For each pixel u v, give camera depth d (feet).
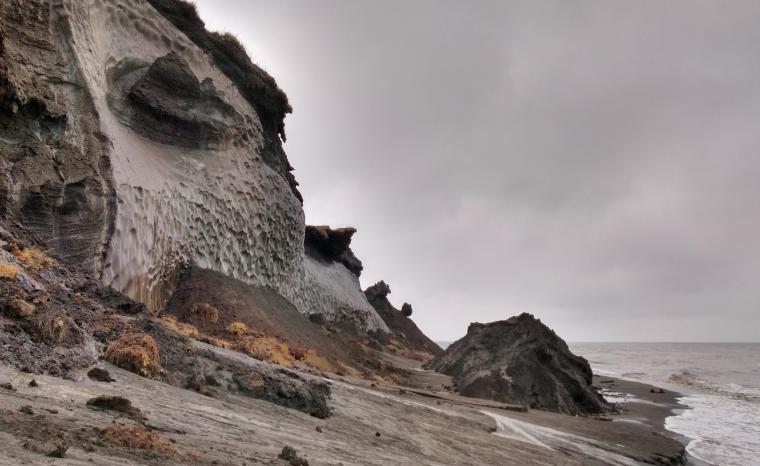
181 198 101.86
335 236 258.78
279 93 154.61
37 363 31.50
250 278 126.93
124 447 21.84
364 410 59.77
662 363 414.82
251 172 132.46
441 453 49.85
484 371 136.15
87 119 77.51
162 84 107.45
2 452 17.58
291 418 44.70
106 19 95.91
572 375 139.13
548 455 62.95
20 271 37.70
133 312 53.62
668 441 88.53
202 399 40.22
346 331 219.82
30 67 71.15
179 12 130.11
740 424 115.75
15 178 62.44
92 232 70.90
